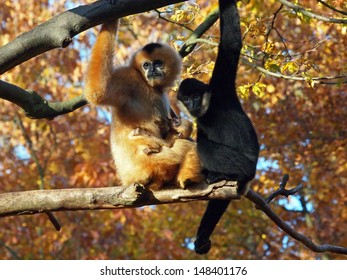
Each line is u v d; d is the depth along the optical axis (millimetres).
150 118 10258
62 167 24109
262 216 24406
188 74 12906
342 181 22812
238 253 24688
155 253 23156
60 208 8836
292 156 22500
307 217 23203
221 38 10078
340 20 11422
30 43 9094
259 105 22078
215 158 9625
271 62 12578
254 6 14781
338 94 21281
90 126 24062
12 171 23641
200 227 10109
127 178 9891
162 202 9070
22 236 22688
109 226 23578
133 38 24516
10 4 21672
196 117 10172
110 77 9875
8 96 10203
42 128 23875
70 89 22500
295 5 11766
